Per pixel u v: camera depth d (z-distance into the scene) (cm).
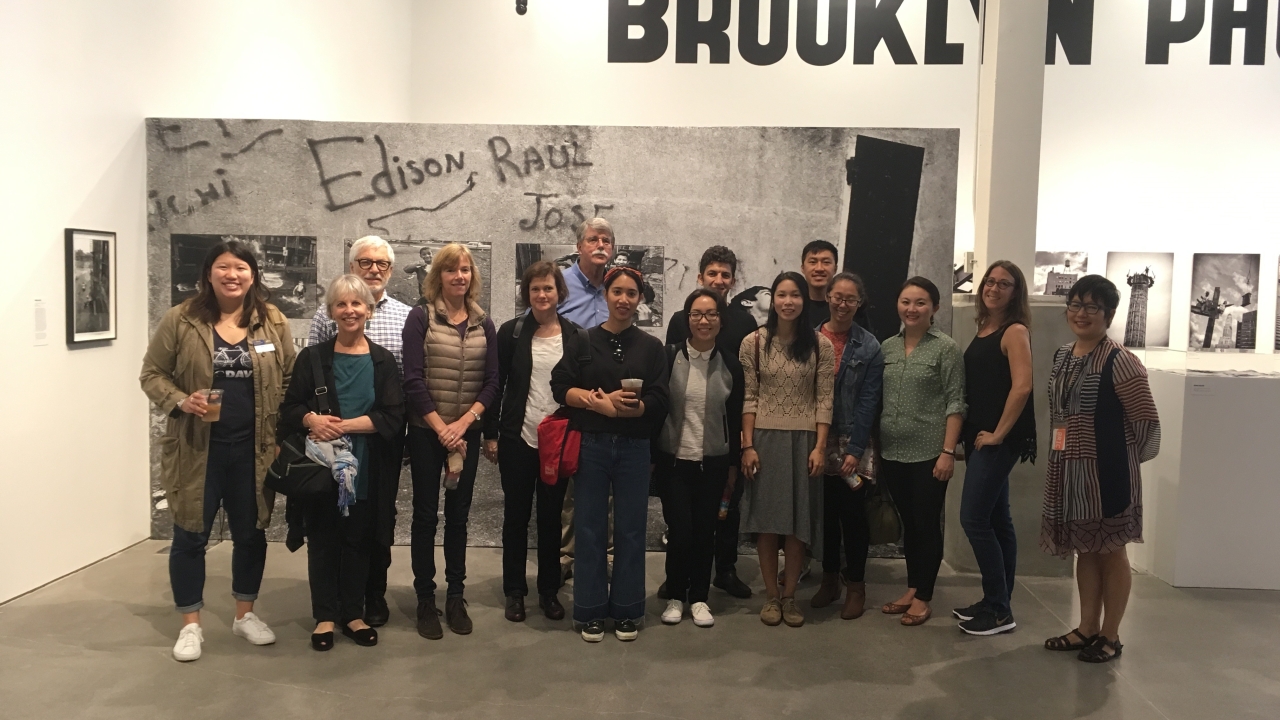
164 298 524
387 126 521
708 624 398
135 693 319
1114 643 368
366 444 361
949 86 805
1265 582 468
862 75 812
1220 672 356
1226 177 783
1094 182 793
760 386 400
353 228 525
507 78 841
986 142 528
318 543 359
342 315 354
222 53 570
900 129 506
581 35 834
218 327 353
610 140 518
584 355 372
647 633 389
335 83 710
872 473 401
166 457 349
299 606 413
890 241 511
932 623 410
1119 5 784
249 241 524
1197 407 466
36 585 431
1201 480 468
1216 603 445
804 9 811
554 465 369
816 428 394
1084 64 789
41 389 430
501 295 528
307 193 523
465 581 462
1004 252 521
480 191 523
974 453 391
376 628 387
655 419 375
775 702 322
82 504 464
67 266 445
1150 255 789
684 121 830
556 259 525
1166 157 787
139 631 378
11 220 406
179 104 535
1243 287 783
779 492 391
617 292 368
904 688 336
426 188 524
